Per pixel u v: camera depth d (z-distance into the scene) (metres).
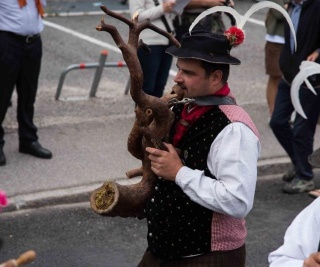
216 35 5.78
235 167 5.57
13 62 11.39
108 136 12.98
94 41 19.72
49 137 12.78
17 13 11.24
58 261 9.30
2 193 4.39
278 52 13.51
